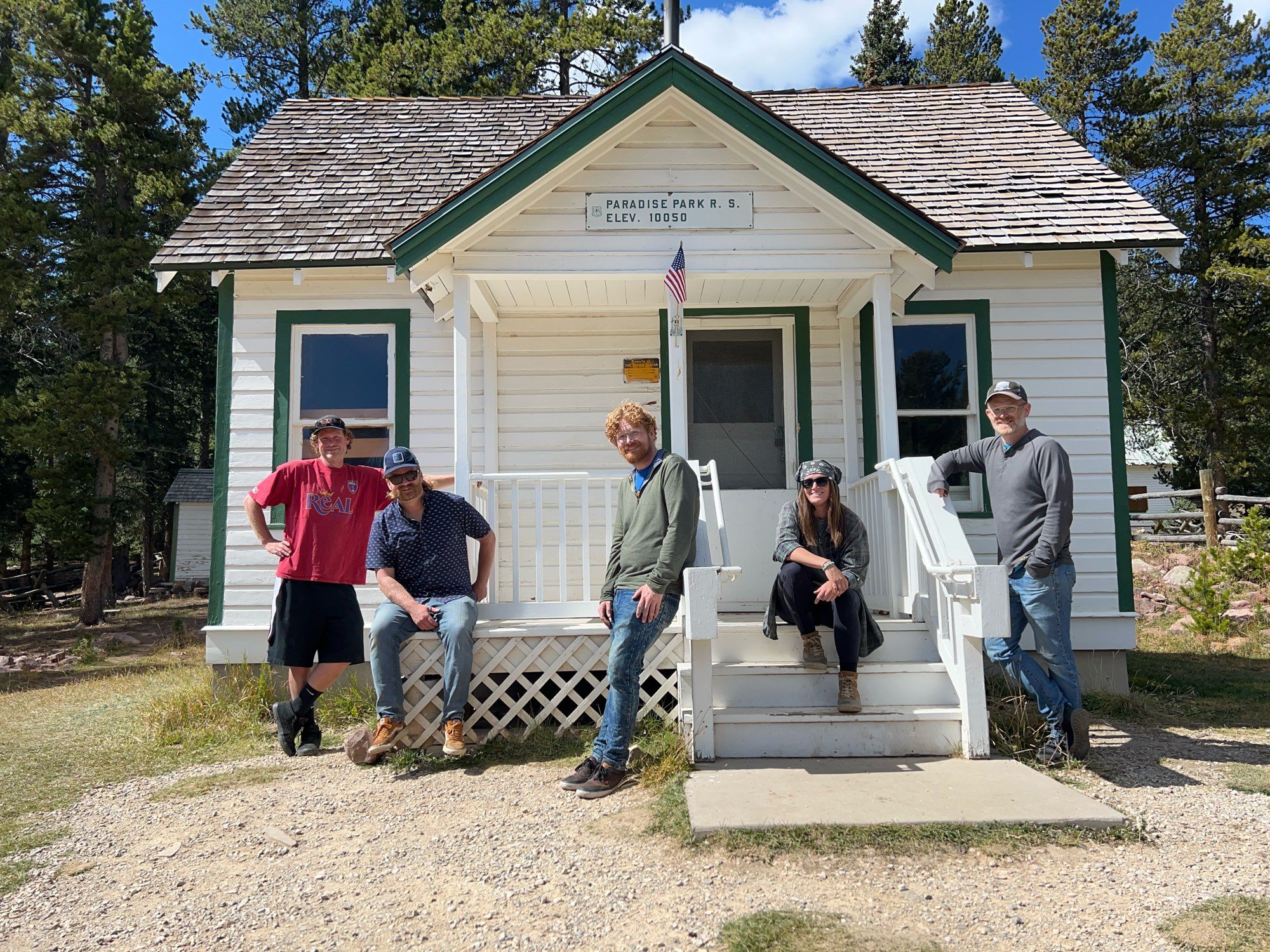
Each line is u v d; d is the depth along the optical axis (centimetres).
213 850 409
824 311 800
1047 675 516
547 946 311
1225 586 1291
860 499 731
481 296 723
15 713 816
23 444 1781
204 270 777
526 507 790
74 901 362
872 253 642
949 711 505
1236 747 548
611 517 788
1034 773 460
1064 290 795
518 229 638
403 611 537
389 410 792
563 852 388
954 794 425
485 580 577
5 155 2053
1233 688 747
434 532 550
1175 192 2758
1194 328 2750
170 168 2000
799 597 527
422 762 534
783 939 304
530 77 2264
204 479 2917
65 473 1839
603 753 461
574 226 639
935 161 900
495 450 790
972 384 790
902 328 802
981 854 369
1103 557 761
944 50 3120
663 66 623
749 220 642
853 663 509
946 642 531
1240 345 2564
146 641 1628
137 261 1925
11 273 1812
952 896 336
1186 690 745
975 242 755
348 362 798
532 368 802
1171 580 1391
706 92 625
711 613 482
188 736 629
